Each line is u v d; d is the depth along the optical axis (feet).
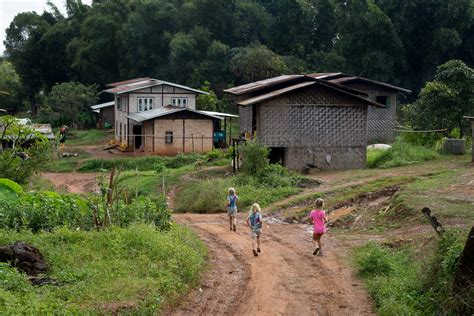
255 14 237.86
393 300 38.04
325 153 103.81
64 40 263.29
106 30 239.50
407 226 59.82
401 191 72.02
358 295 42.37
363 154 104.68
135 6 240.73
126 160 137.90
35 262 39.55
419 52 199.00
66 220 52.11
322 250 55.47
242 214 76.38
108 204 54.90
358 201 77.77
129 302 35.22
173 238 50.98
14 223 49.49
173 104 165.99
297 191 84.12
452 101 119.96
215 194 83.46
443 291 36.45
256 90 111.24
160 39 233.96
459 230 43.21
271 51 217.15
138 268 41.93
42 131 160.76
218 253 54.70
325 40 237.66
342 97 103.60
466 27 191.93
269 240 60.54
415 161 102.37
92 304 34.19
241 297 41.86
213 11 233.55
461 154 106.11
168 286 39.60
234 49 218.18
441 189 72.13
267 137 102.22
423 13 193.77
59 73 272.92
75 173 133.90
